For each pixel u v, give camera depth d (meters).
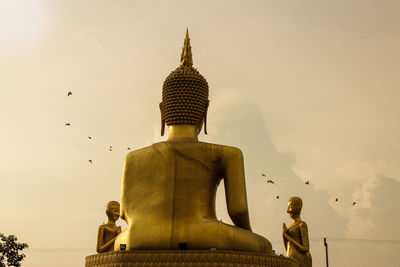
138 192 14.55
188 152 14.51
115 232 16.45
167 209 13.98
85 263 14.13
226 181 14.65
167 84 15.95
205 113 16.12
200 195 14.24
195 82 15.80
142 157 14.93
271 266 13.17
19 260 30.61
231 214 14.45
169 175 14.35
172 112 15.66
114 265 12.77
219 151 14.70
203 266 12.35
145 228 13.85
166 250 12.69
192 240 13.41
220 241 13.38
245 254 12.75
